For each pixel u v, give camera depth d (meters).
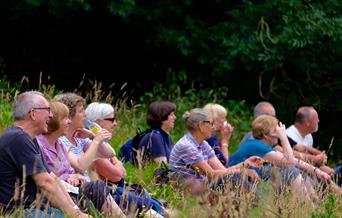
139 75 36.25
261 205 14.96
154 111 21.14
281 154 19.56
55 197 14.18
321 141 36.09
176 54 35.44
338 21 33.19
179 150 18.89
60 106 15.96
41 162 14.23
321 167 22.19
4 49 35.09
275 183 16.41
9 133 14.30
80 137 17.27
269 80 35.31
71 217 14.30
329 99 35.69
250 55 32.97
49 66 35.50
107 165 17.09
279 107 35.47
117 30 35.47
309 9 33.31
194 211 14.24
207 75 35.38
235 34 33.41
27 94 14.62
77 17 34.53
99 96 29.19
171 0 34.00
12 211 13.89
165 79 35.94
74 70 35.81
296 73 35.50
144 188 17.52
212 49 34.00
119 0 32.47
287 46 33.41
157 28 34.12
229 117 32.16
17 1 33.25
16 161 14.12
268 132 19.97
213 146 21.23
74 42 35.72
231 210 14.15
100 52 36.03
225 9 35.12
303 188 17.34
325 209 16.44
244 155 19.88
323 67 34.84
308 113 23.81
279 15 33.41
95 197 15.22
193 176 18.44
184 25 34.28
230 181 15.97
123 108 28.66
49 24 34.88
